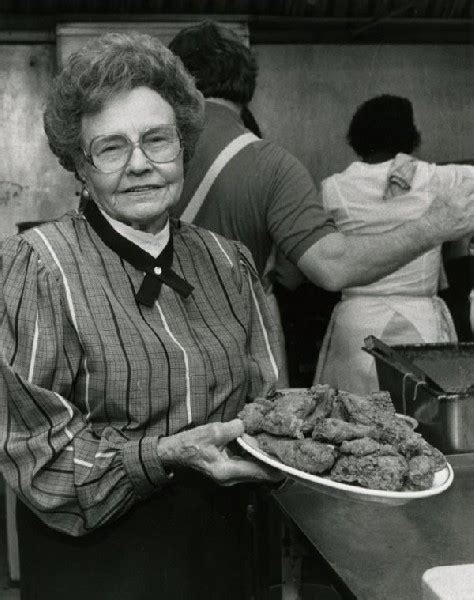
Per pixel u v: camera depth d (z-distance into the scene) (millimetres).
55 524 1270
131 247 1302
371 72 3129
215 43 1884
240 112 1974
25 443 1238
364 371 2404
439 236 1748
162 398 1268
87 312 1245
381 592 1146
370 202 2340
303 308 2766
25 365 1227
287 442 1236
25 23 2902
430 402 1677
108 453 1228
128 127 1244
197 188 1854
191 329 1320
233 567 1384
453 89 3172
